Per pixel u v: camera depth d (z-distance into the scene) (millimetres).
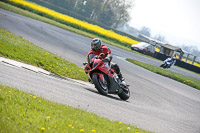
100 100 28641
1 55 38250
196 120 34125
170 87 65688
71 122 17766
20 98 19953
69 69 45875
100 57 32344
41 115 17641
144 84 57219
